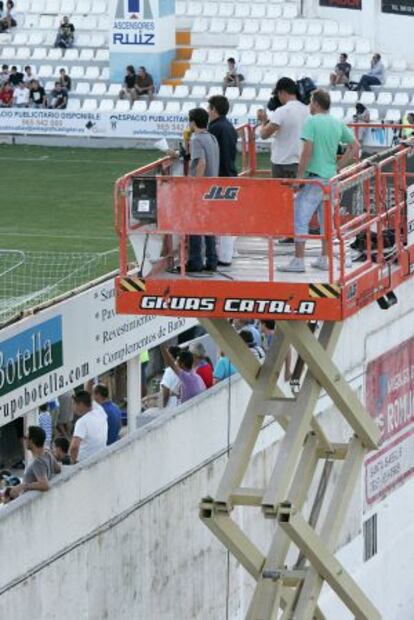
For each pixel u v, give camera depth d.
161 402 45.31
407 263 36.88
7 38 107.44
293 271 34.78
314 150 35.41
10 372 38.81
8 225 77.75
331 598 48.38
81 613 38.22
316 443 38.34
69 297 41.41
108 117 96.44
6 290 57.19
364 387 51.28
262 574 37.88
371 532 52.56
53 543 37.00
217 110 35.97
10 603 35.72
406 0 101.94
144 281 34.12
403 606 54.81
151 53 101.44
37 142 97.38
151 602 40.91
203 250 34.81
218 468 43.19
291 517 35.81
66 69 104.19
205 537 42.84
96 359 42.31
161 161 35.34
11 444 44.91
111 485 38.91
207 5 107.00
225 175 36.06
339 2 105.75
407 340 54.06
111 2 101.56
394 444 53.66
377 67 99.19
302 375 45.59
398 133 89.44
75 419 43.81
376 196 35.78
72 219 79.12
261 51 104.56
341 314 33.72
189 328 48.38
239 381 43.72
